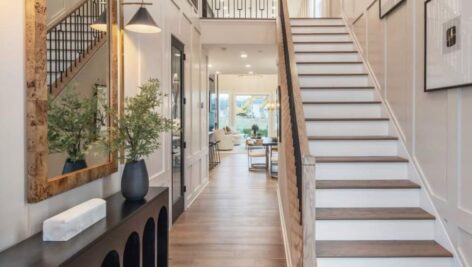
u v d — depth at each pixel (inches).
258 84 650.2
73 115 81.2
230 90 651.5
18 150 63.8
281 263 129.2
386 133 153.9
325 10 325.7
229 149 546.6
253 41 264.8
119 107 105.3
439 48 105.1
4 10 60.4
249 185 276.2
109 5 100.3
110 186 100.7
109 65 99.9
